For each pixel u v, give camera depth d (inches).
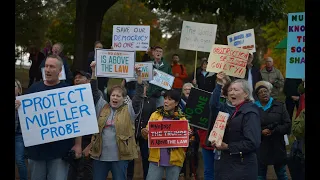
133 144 303.6
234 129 257.1
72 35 1122.0
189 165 427.8
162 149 307.1
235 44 461.1
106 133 299.1
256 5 658.8
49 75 280.8
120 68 347.3
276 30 1027.3
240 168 255.6
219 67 338.0
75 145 285.4
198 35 475.8
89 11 668.1
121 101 301.7
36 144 277.1
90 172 349.7
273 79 529.3
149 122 307.0
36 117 279.0
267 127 340.8
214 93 297.4
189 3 711.7
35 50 652.1
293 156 335.9
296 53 368.5
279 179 353.7
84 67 666.8
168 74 436.1
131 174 388.2
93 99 308.3
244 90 261.1
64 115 280.8
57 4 1093.1
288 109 534.9
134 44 457.4
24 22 1025.5
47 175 283.3
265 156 344.8
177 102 314.0
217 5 689.6
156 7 745.0
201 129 343.0
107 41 1131.9
